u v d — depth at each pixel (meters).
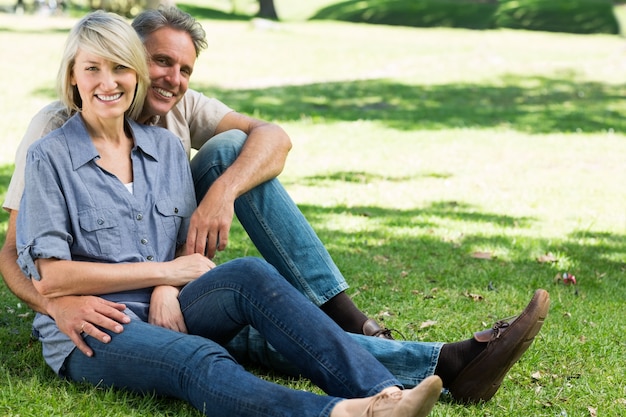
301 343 3.22
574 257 6.38
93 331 3.36
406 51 25.11
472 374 3.52
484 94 16.98
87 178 3.54
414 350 3.59
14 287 3.61
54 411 3.30
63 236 3.45
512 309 5.01
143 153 3.70
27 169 3.47
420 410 2.87
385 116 14.33
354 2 41.59
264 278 3.32
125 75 3.53
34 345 4.09
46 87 16.47
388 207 8.04
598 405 3.67
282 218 4.01
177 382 3.22
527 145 12.07
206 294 3.44
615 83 18.59
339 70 21.05
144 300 3.61
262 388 3.05
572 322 4.77
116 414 3.28
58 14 36.00
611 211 8.20
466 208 8.12
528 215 7.90
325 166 10.21
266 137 4.08
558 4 37.69
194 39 3.98
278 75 19.95
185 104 4.34
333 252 6.22
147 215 3.65
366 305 5.00
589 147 12.00
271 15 38.91
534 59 22.42
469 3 39.22
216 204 3.79
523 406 3.63
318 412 2.96
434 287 5.42
